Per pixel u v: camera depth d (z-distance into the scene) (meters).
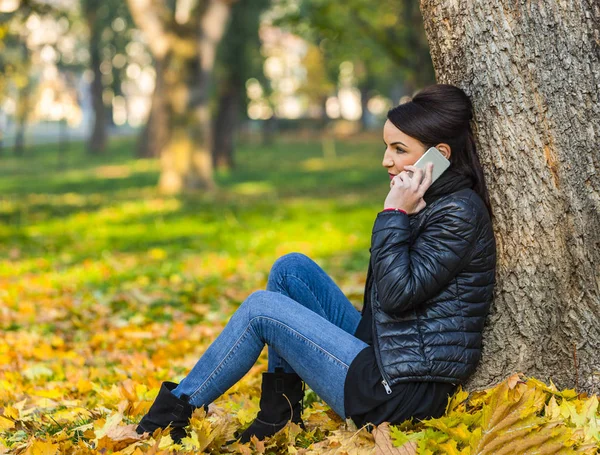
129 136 65.25
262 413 3.10
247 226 14.48
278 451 3.05
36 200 20.95
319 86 54.16
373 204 18.16
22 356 5.32
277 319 2.97
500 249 3.03
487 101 2.96
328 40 20.38
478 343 2.88
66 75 50.19
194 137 23.91
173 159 24.06
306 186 26.08
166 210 17.61
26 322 6.55
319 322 2.97
